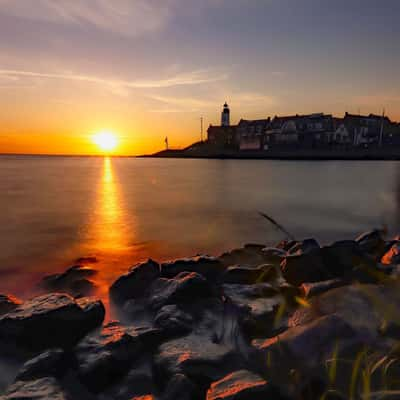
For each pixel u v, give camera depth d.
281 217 18.86
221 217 19.14
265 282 5.56
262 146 125.88
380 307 2.16
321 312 3.35
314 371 2.49
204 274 6.65
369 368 2.13
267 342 3.14
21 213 20.33
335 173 57.44
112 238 13.80
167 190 35.31
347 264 5.58
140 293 6.02
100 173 69.94
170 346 3.72
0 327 4.26
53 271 9.26
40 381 3.25
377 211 19.61
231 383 2.79
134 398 3.22
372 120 109.50
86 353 3.71
